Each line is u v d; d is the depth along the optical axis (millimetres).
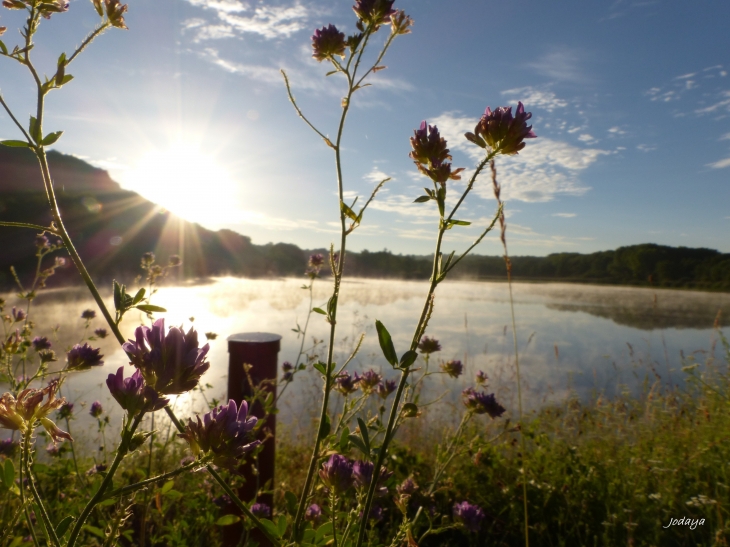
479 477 4023
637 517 3328
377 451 1486
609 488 3664
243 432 1000
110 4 1472
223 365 7051
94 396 4965
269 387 3102
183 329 959
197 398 4898
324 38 1824
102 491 839
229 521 2340
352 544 1690
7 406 1015
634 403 5227
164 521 3178
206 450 984
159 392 898
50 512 2219
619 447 4445
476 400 3080
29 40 1381
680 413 4512
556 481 3828
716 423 4203
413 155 1479
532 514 3609
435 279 1402
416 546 1892
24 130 1355
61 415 3051
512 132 1397
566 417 5043
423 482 3852
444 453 3176
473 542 3367
